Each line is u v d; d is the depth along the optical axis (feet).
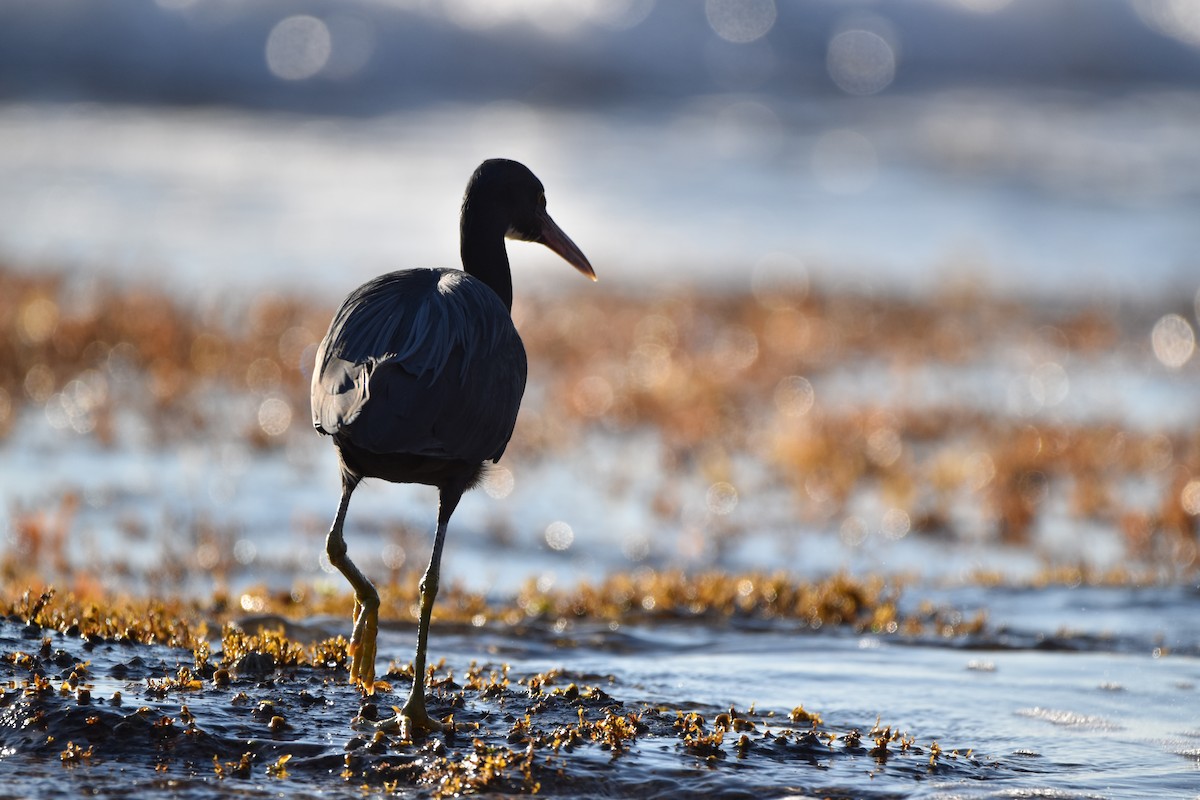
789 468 50.60
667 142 147.54
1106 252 102.78
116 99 152.87
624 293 85.81
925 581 38.06
